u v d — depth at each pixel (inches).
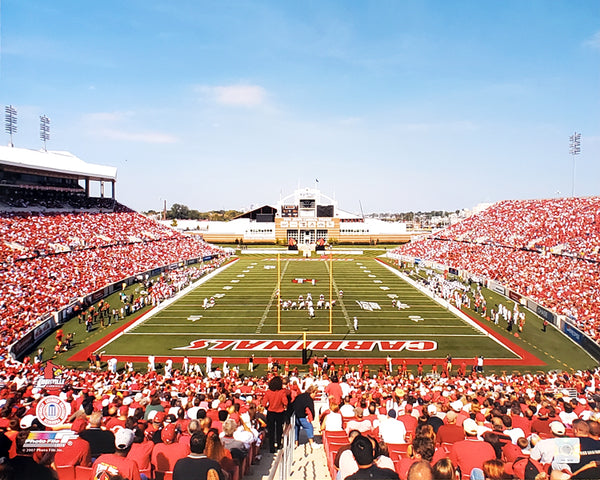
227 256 3075.8
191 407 442.0
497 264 1940.2
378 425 362.6
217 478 195.8
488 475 190.5
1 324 1053.8
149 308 1465.3
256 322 1299.2
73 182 2642.7
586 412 403.9
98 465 207.0
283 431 317.4
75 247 1908.2
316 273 2255.2
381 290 1784.0
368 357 1018.7
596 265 1514.5
